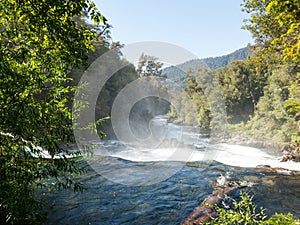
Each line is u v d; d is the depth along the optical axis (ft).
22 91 6.51
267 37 25.68
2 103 6.02
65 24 6.35
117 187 15.52
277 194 15.37
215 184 16.96
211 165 21.84
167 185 16.26
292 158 29.99
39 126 7.22
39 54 6.98
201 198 14.38
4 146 6.82
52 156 7.30
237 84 78.64
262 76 77.00
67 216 11.73
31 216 8.40
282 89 55.26
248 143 49.49
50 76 7.74
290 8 6.98
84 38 7.23
